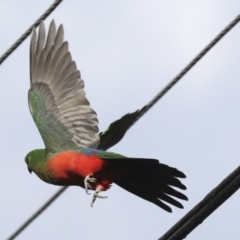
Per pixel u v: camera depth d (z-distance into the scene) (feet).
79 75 42.09
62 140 40.98
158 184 39.22
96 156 39.52
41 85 42.68
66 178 40.37
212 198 37.73
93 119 41.06
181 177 38.22
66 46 42.68
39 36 43.11
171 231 39.22
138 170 38.93
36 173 41.47
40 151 41.47
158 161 37.78
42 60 42.88
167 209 40.19
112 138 42.70
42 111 42.14
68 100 41.83
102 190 39.86
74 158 39.75
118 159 38.63
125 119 42.14
